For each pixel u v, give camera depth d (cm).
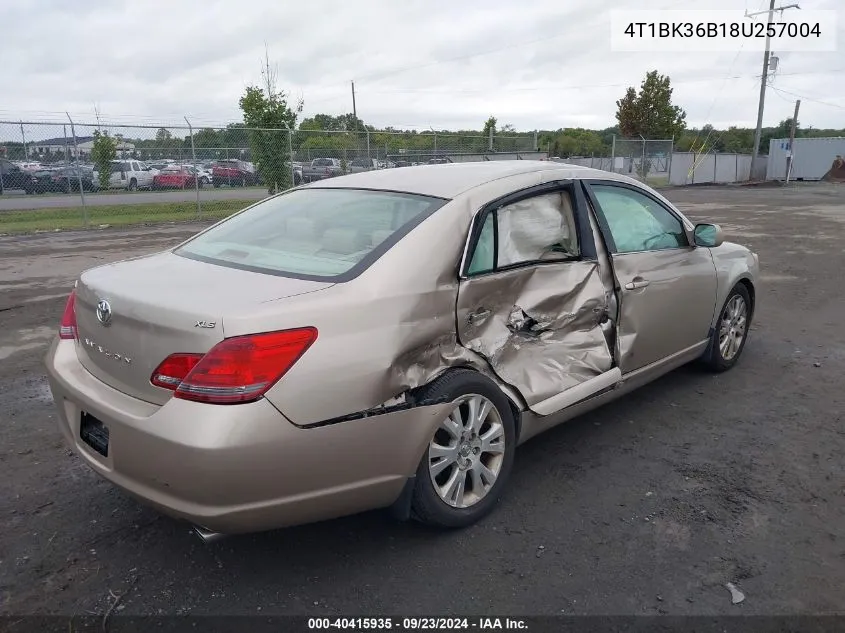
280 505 255
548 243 360
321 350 258
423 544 306
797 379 522
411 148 2541
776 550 303
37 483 360
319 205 364
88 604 267
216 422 239
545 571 288
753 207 2131
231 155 2045
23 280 918
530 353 344
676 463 384
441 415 291
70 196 1933
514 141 2788
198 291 273
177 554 299
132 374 269
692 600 270
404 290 286
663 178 3669
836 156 4200
